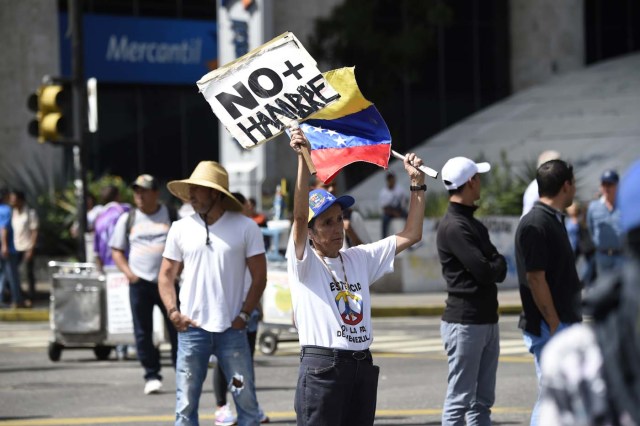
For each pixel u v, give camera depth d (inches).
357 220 1018.7
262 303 1455.5
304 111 607.5
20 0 3221.0
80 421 976.3
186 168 3467.0
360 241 1018.7
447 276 757.3
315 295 593.3
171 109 3444.9
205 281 797.9
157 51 3395.7
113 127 3366.1
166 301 806.5
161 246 1120.2
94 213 1894.7
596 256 1456.7
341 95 623.8
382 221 2534.5
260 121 610.2
